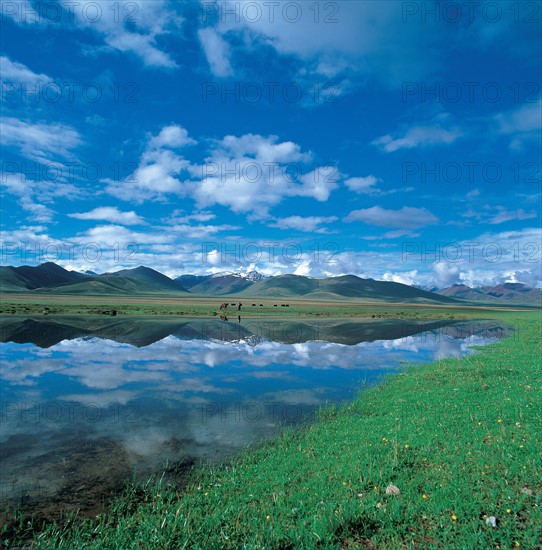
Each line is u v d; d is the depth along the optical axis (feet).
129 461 31.01
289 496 24.20
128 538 20.15
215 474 28.22
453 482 23.62
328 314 323.98
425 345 116.78
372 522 20.45
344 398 52.34
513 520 19.33
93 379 62.75
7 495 25.17
